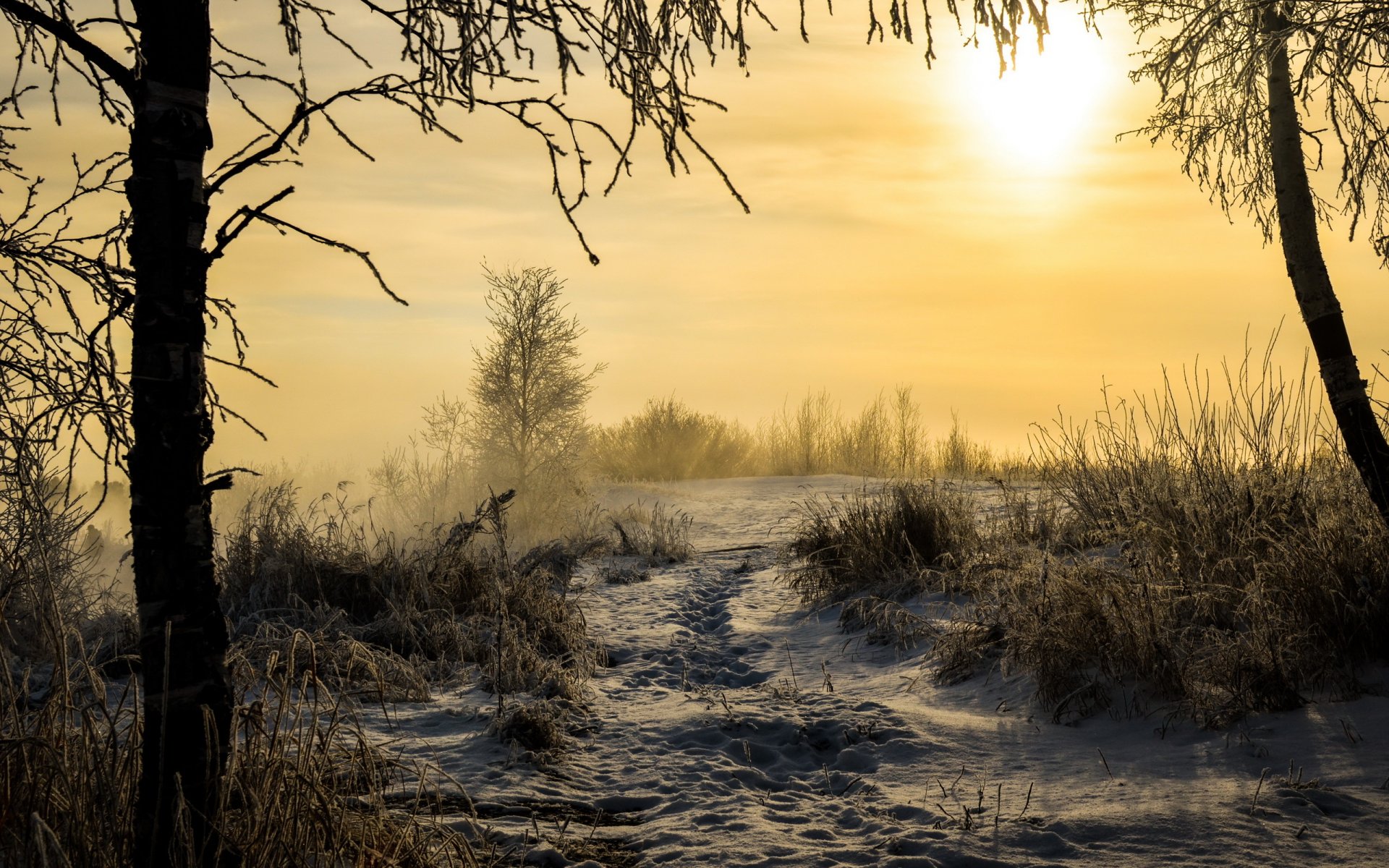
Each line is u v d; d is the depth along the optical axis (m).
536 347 15.91
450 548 9.12
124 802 2.90
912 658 7.45
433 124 2.79
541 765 5.16
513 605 8.57
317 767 3.27
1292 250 6.46
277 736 3.27
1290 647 5.50
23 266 3.01
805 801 4.73
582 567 13.00
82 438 3.00
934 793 4.69
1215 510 7.36
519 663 7.09
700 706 6.43
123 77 2.55
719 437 26.39
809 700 6.52
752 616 9.84
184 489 2.60
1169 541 7.31
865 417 26.12
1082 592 6.45
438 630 7.80
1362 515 6.40
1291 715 5.09
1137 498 8.12
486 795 4.72
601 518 16.77
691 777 5.07
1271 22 6.27
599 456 25.09
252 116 2.93
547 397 15.81
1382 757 4.46
